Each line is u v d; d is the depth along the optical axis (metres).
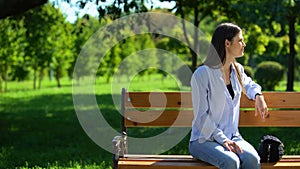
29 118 13.89
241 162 4.51
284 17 14.74
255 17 14.76
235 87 4.80
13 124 12.33
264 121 5.29
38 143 9.30
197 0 13.70
